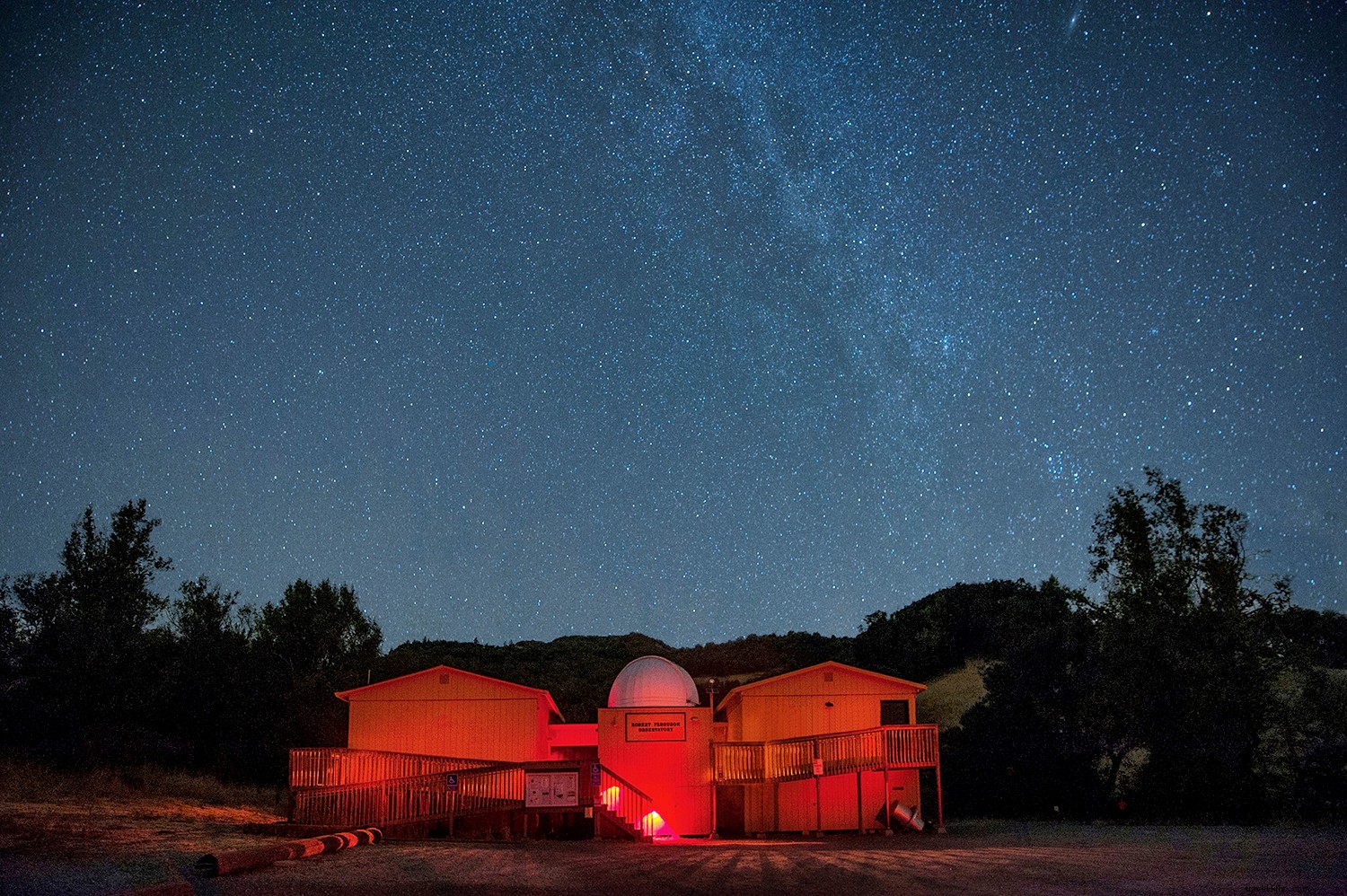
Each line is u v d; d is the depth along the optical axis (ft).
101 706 116.47
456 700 100.83
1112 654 118.83
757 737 104.17
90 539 128.06
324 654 164.66
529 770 90.53
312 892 42.09
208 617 141.90
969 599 233.96
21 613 121.49
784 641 262.47
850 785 102.73
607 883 47.57
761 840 91.20
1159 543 122.72
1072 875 50.57
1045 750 120.78
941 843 80.48
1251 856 61.72
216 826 75.36
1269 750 114.01
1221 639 113.80
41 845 53.98
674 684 106.63
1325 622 138.82
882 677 105.50
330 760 87.30
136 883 41.01
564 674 213.25
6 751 108.17
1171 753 112.98
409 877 48.52
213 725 130.11
